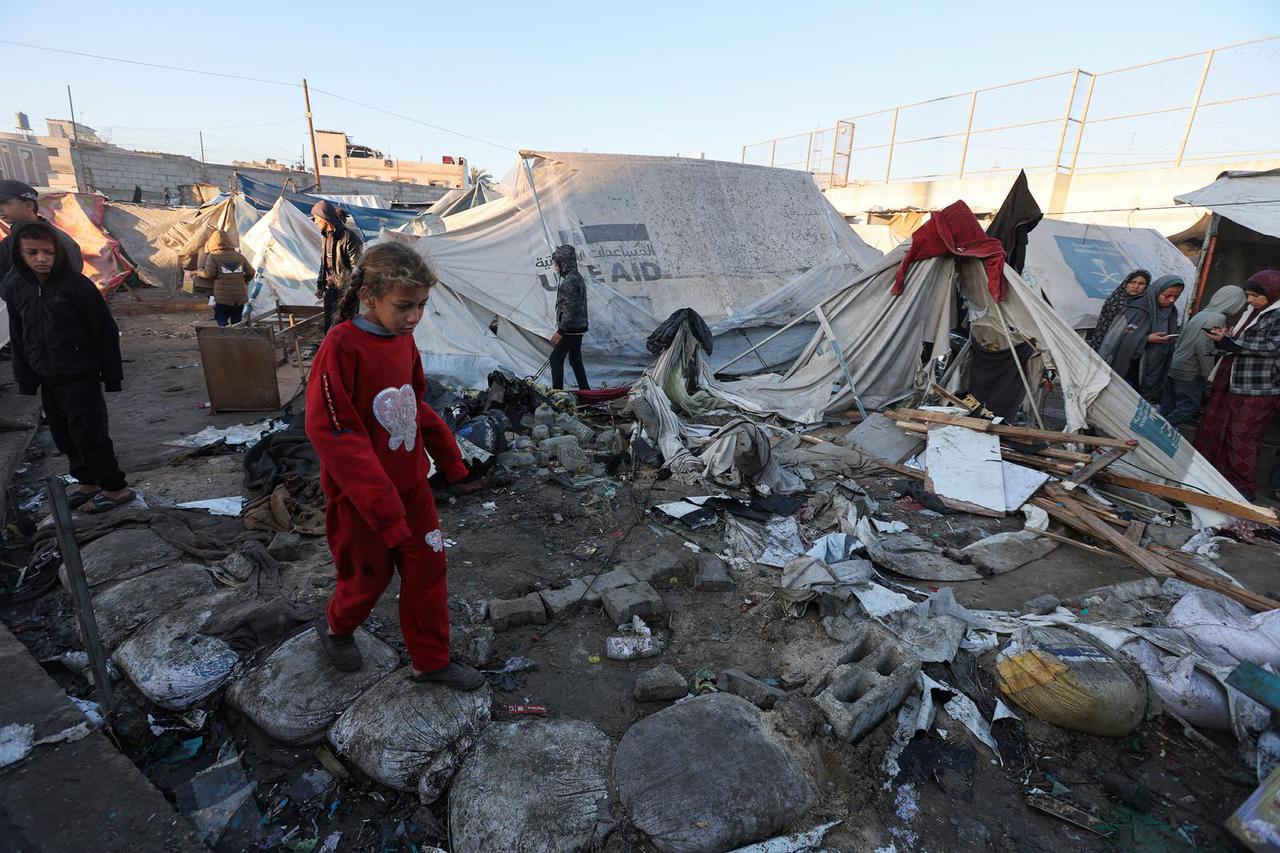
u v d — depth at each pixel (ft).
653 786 7.11
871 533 14.43
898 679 8.80
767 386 25.82
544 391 23.26
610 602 11.00
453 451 8.31
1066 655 9.14
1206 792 8.09
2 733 7.58
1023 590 12.84
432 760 7.59
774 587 12.28
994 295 21.25
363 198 64.28
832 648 10.26
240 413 21.90
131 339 35.86
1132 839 7.43
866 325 24.67
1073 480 17.15
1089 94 51.39
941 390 21.77
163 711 8.52
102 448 13.25
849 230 38.50
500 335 27.02
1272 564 14.25
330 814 7.31
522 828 6.73
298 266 38.68
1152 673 9.32
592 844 6.68
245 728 8.41
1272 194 23.53
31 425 18.76
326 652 8.84
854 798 7.54
